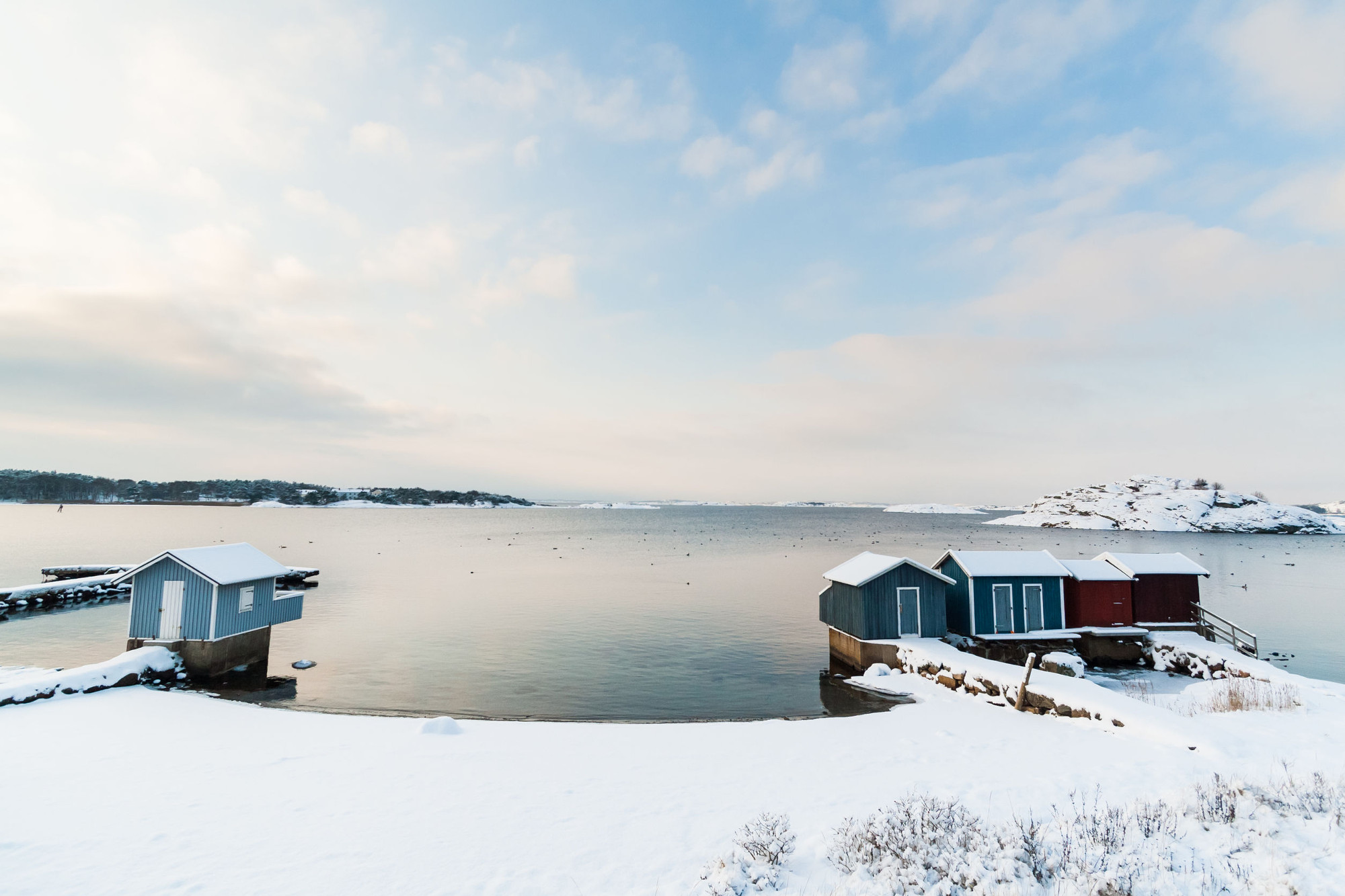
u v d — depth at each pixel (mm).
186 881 9312
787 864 8945
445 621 44000
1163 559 36562
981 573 33469
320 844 10578
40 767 15031
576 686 28578
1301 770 12742
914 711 22469
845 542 135500
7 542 102938
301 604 33875
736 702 26406
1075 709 19953
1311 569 89062
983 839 9008
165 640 27281
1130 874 7695
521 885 9000
